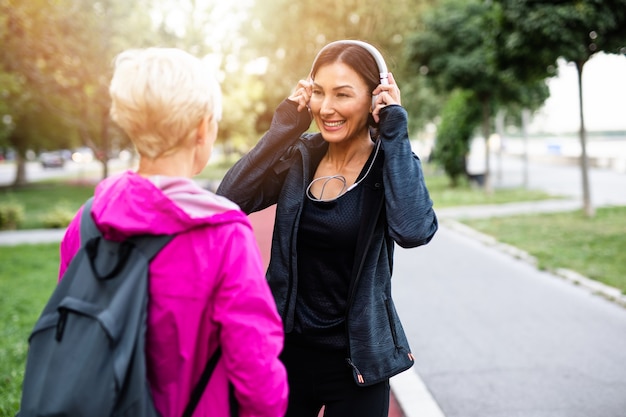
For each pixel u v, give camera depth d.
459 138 20.34
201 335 1.31
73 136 30.00
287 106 1.88
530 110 19.67
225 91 18.45
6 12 9.73
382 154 1.85
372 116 1.89
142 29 12.88
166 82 1.32
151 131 1.34
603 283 6.64
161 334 1.27
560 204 14.65
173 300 1.26
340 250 1.83
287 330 1.85
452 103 20.62
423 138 43.31
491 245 9.66
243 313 1.29
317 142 1.97
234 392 1.36
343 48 1.83
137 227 1.26
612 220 11.28
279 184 2.00
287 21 24.53
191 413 1.30
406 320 5.59
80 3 11.63
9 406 3.70
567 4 10.02
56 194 26.78
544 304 6.03
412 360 1.91
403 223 1.68
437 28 17.20
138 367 1.20
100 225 1.29
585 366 4.32
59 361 1.20
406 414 3.59
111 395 1.17
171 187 1.30
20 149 29.86
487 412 3.62
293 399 1.91
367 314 1.80
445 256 8.84
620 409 3.61
